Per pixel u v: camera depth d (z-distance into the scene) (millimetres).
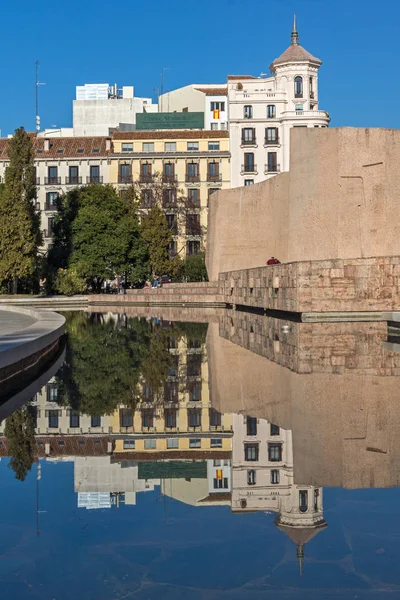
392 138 29656
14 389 11508
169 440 7656
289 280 26484
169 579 3918
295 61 79250
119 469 6473
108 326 27016
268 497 5414
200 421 8594
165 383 11805
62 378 12680
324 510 5051
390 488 5523
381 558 4172
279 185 41000
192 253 79000
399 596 3668
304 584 3832
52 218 79125
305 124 78000
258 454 6801
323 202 30281
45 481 6090
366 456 6500
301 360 14211
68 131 97188
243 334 21375
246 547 4410
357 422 8070
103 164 78688
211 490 5664
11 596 3744
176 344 18609
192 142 79375
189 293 52312
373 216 29812
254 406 9406
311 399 9680
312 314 25344
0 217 57469
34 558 4281
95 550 4398
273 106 79375
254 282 33656
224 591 3752
